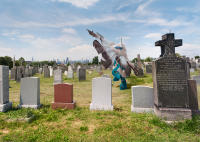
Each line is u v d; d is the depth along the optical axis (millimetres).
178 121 4500
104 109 6184
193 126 4145
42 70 27797
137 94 6020
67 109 6254
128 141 3428
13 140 3564
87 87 12750
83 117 5238
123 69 11273
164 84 4820
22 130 4188
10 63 41656
